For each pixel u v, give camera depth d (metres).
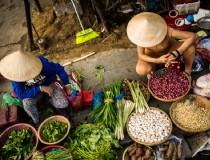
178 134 2.74
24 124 2.72
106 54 3.46
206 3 3.83
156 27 2.46
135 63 3.30
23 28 4.04
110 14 3.75
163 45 2.72
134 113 2.75
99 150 2.48
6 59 2.39
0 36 4.01
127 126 2.68
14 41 3.90
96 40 3.63
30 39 3.62
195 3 3.54
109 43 3.57
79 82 3.20
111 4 3.74
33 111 2.78
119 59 3.38
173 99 2.74
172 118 2.67
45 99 2.98
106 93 2.83
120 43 3.54
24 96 2.61
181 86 2.79
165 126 2.60
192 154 2.66
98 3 3.44
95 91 3.13
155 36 2.45
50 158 2.44
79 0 3.72
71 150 2.53
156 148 2.59
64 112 2.92
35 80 2.62
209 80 2.77
